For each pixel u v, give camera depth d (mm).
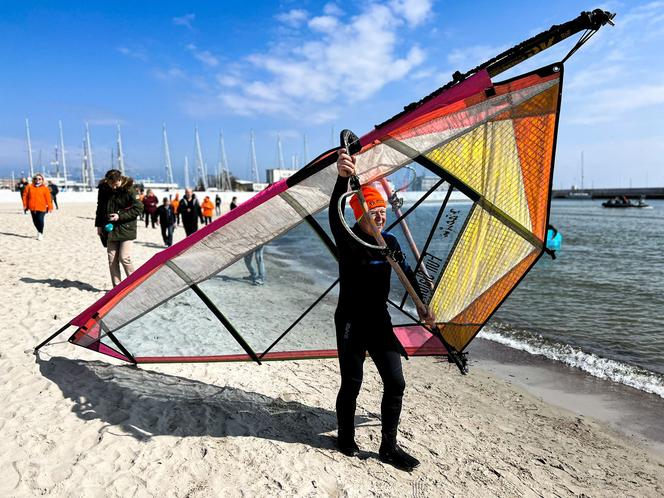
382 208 2926
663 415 4754
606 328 7992
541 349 6875
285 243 4125
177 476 2762
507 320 8523
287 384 4445
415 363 6027
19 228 16156
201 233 3105
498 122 3176
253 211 3027
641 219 45406
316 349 3865
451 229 3576
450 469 3275
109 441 3023
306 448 3227
